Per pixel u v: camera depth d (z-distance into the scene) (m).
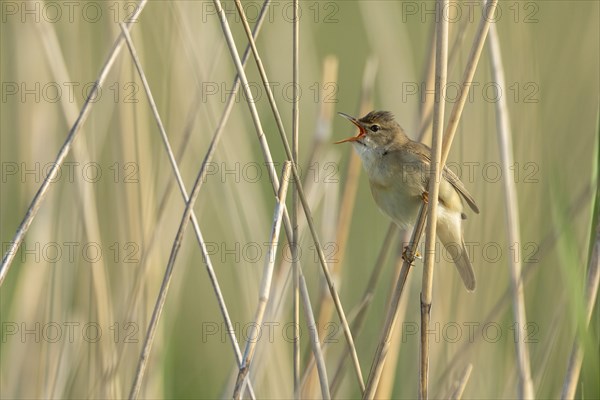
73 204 10.24
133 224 9.91
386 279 11.72
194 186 7.90
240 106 11.14
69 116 9.52
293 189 7.98
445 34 6.77
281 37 12.42
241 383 7.21
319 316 9.49
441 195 9.31
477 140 10.61
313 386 9.14
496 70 8.84
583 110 11.37
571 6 12.35
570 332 9.57
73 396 9.60
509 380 9.30
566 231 6.84
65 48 10.86
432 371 9.85
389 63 11.87
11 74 11.32
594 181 7.19
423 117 9.48
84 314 9.95
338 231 9.88
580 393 7.43
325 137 10.26
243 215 10.54
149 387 9.63
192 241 11.23
